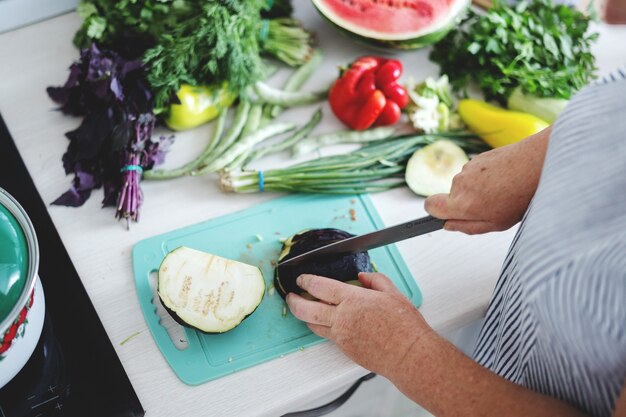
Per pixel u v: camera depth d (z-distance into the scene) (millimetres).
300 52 1072
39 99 1026
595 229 526
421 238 903
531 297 559
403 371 646
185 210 925
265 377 779
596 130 551
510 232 915
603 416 596
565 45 1021
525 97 1008
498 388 588
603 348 546
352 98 987
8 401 739
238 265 835
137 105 943
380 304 702
